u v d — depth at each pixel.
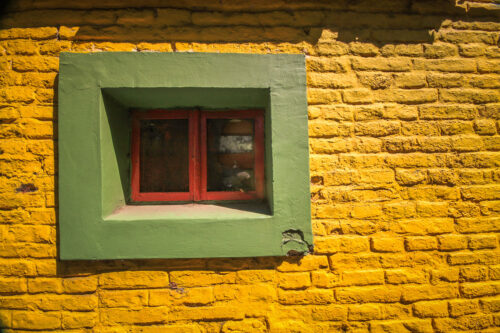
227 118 1.63
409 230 1.43
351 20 1.49
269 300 1.38
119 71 1.32
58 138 1.32
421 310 1.40
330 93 1.45
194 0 1.43
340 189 1.42
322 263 1.40
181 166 1.62
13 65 1.37
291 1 1.47
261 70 1.37
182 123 1.63
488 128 1.49
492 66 1.52
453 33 1.52
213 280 1.37
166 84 1.33
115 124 1.46
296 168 1.37
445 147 1.47
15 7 1.40
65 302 1.33
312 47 1.46
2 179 1.34
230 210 1.47
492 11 1.55
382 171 1.44
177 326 1.35
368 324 1.39
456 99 1.49
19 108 1.35
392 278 1.41
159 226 1.32
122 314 1.34
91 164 1.31
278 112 1.37
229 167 1.64
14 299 1.32
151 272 1.36
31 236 1.33
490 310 1.42
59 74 1.31
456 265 1.43
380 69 1.48
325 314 1.38
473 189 1.46
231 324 1.36
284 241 1.36
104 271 1.35
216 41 1.43
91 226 1.30
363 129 1.45
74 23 1.40
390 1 1.50
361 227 1.42
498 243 1.45
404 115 1.46
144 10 1.42
